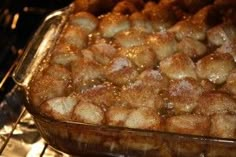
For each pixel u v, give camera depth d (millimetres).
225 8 729
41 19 930
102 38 713
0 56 859
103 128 539
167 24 721
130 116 561
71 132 562
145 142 543
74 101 590
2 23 892
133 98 581
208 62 626
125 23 717
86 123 551
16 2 900
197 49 666
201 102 567
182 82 591
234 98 576
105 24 718
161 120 564
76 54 663
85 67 629
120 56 652
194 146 532
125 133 537
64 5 958
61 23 771
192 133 540
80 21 731
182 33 692
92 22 731
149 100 578
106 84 621
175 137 523
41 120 562
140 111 561
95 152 577
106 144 563
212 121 547
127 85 613
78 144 575
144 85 592
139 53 649
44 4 968
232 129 538
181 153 545
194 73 625
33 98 600
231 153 526
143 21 718
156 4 758
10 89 797
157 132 526
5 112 669
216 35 685
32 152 620
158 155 555
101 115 571
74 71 635
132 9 754
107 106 588
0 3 870
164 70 628
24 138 638
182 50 667
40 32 728
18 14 919
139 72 637
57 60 661
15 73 637
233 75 602
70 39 694
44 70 642
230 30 688
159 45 662
